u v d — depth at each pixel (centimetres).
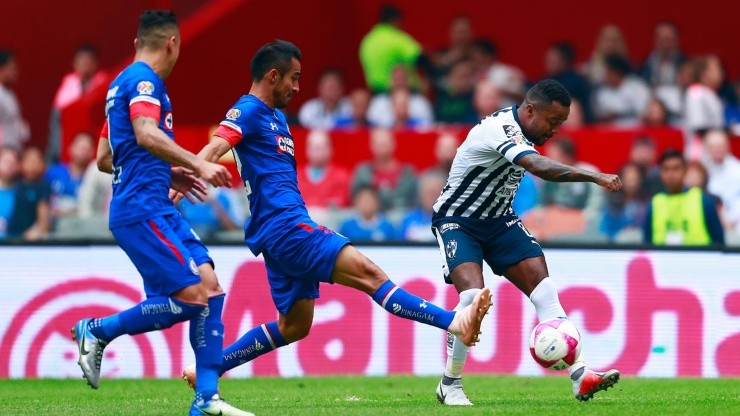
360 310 3575
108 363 3544
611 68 5544
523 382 3294
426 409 2253
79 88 5600
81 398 2778
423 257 3566
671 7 6500
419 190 4569
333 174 4631
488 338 3553
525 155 2261
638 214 4466
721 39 6500
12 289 3566
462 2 6525
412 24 6512
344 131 4731
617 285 3559
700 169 4472
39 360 3553
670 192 4019
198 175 2002
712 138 4778
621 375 3538
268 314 3556
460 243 2411
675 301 3559
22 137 5547
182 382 3362
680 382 3269
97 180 4556
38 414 2231
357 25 5884
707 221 3981
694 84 5466
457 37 5644
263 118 2267
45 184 4678
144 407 2395
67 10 5972
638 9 6506
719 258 3566
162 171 2067
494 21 6556
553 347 2341
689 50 6500
